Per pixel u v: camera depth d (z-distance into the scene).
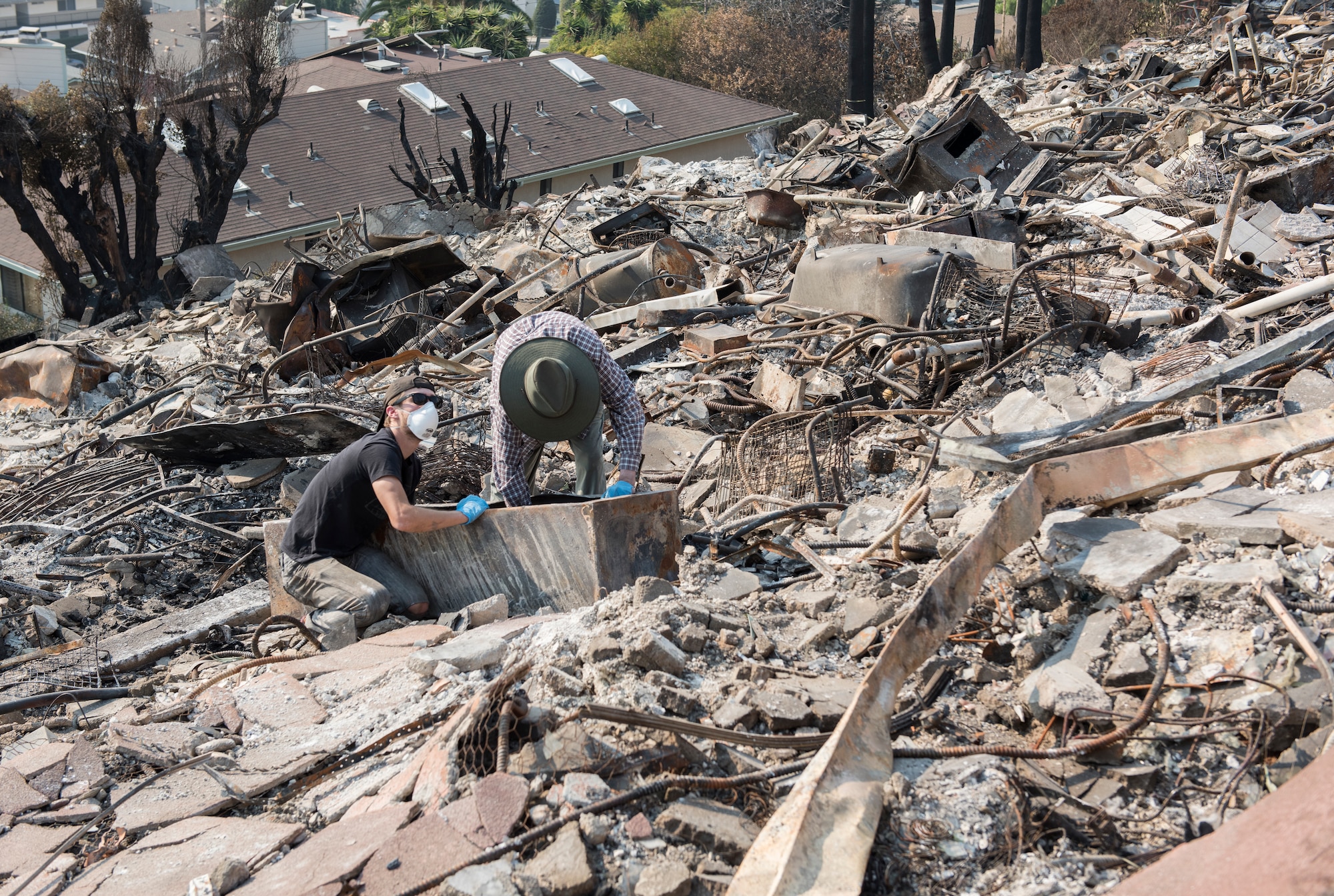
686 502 5.80
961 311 7.27
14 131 15.81
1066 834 2.67
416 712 3.55
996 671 3.34
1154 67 15.91
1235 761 2.81
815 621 3.93
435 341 9.62
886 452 5.77
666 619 3.71
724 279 9.42
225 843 3.04
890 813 2.72
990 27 34.16
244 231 24.45
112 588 6.14
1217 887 2.06
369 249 12.29
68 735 4.02
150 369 9.89
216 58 17.52
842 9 44.91
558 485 6.44
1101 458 4.02
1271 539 3.54
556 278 10.62
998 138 11.41
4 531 6.70
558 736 3.05
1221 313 6.87
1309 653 2.93
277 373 9.13
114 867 3.02
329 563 4.65
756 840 2.55
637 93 35.44
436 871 2.65
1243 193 9.34
